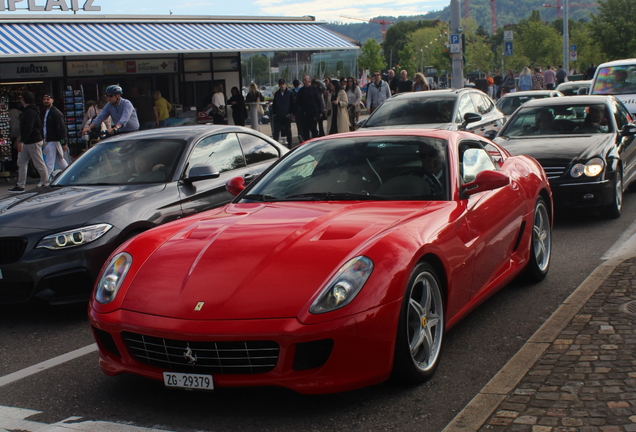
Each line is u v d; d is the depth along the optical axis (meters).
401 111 12.12
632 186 10.43
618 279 5.18
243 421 3.40
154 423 3.44
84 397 3.84
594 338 4.01
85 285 5.37
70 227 5.36
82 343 4.89
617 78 15.69
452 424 3.09
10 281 5.27
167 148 6.65
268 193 4.65
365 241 3.58
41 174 13.70
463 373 3.88
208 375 3.34
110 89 10.98
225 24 20.75
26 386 4.07
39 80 17.83
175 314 3.36
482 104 12.98
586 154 8.07
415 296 3.74
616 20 36.59
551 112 9.30
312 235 3.72
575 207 8.02
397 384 3.71
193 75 21.25
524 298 5.30
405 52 127.06
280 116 19.16
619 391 3.28
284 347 3.22
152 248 3.92
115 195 5.89
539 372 3.59
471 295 4.33
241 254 3.61
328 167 4.73
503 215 4.84
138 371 3.52
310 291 3.31
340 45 21.75
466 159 4.84
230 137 7.20
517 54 86.19
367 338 3.31
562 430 2.94
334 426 3.30
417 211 4.06
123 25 18.47
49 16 17.16
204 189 6.46
